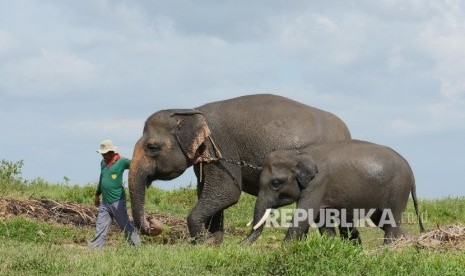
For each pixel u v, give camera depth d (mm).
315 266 9250
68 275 9164
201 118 13359
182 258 10164
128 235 12508
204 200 13438
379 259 9750
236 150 13391
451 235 12102
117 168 12430
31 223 13703
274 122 13266
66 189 19547
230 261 9961
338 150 12625
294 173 12391
